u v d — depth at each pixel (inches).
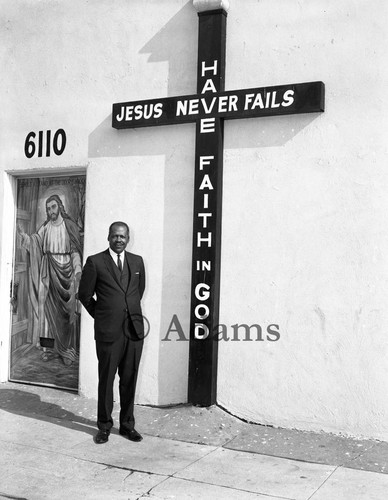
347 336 211.2
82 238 266.2
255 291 225.1
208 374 227.6
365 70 211.8
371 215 209.0
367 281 208.8
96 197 256.5
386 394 205.5
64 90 265.4
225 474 181.9
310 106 214.4
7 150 276.8
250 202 227.0
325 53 218.1
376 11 210.8
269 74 226.8
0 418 232.5
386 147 207.8
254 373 224.4
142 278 217.2
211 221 229.1
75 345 266.1
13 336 279.0
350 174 212.4
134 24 252.2
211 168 230.2
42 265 274.5
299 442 206.7
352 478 178.5
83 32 262.2
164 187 243.4
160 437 213.5
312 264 216.8
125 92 253.3
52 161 266.7
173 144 242.5
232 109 227.3
